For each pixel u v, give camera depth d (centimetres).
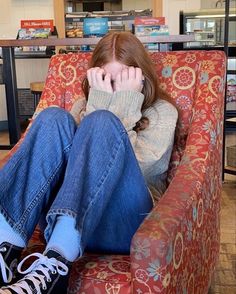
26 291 79
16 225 91
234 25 452
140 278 80
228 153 276
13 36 524
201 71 141
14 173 95
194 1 507
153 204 107
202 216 107
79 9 646
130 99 122
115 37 132
